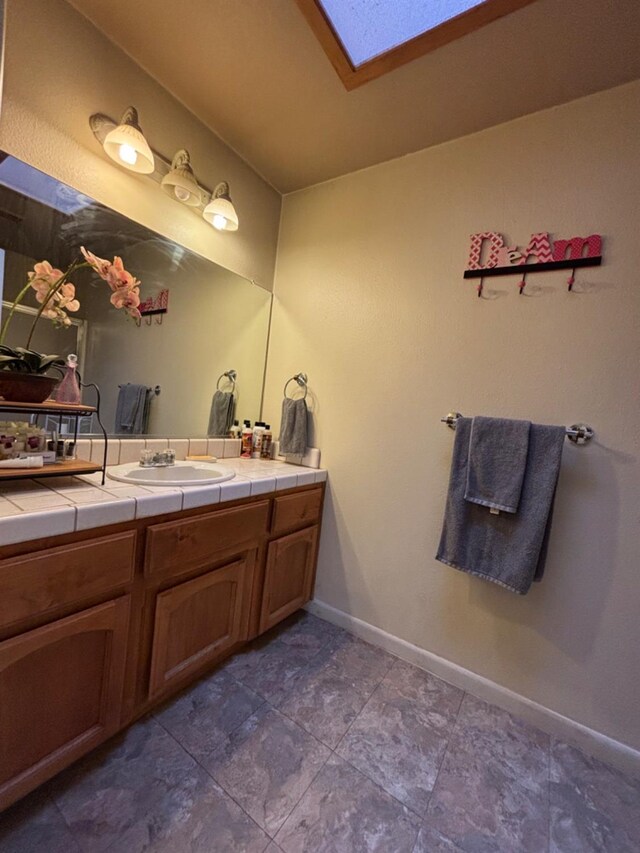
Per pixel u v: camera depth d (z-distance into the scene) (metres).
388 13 1.10
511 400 1.43
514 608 1.43
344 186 1.87
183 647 1.29
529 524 1.30
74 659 0.98
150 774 1.06
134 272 1.51
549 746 1.29
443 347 1.58
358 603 1.81
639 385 1.21
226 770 1.10
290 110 1.51
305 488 1.76
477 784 1.13
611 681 1.26
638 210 1.22
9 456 1.05
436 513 1.60
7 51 1.08
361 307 1.80
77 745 1.01
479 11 1.05
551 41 1.12
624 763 1.22
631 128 1.23
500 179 1.45
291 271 2.05
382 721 1.33
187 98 1.51
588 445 1.29
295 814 0.99
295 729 1.26
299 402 1.92
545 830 1.02
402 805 1.05
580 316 1.30
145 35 1.26
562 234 1.34
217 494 1.30
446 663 1.56
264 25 1.17
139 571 1.11
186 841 0.91
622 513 1.24
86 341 1.40
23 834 0.89
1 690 0.85
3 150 1.11
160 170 1.51
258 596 1.59
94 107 1.28
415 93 1.35
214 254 1.79
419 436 1.64
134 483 1.23
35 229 1.23
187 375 1.76
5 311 1.20
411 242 1.66
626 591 1.24
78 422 1.33
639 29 1.05
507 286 1.44
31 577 0.85
